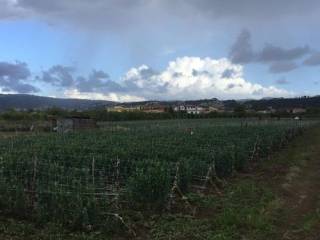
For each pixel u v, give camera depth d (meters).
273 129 52.12
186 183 18.39
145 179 15.77
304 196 20.61
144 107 157.00
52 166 17.70
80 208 13.42
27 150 24.50
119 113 121.81
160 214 15.54
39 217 13.62
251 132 45.19
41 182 16.02
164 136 37.91
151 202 15.85
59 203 13.78
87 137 38.03
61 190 14.64
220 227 14.34
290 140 57.72
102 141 31.44
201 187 20.17
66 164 20.72
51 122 78.31
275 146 43.34
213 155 23.48
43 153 22.84
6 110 123.38
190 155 24.14
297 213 16.98
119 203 16.11
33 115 108.62
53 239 12.42
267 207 17.31
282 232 14.32
